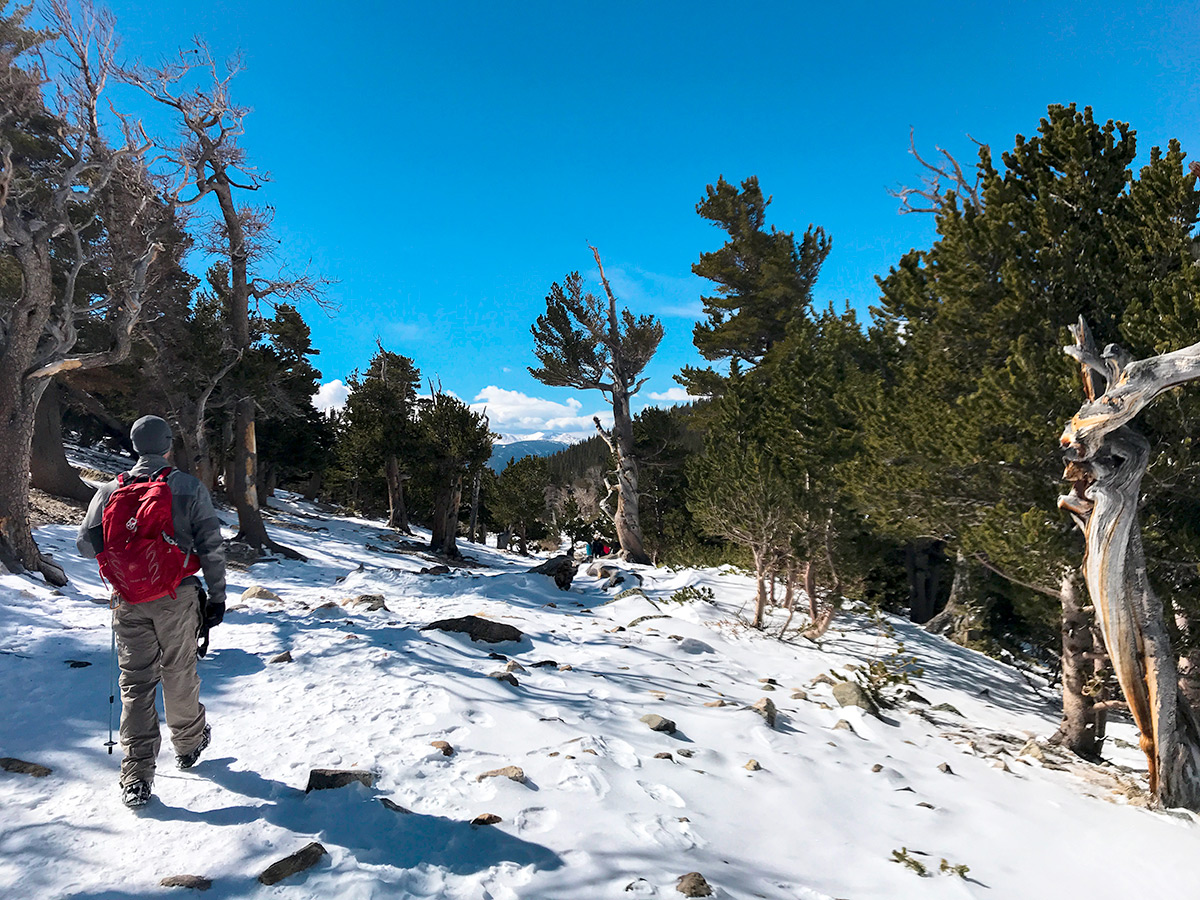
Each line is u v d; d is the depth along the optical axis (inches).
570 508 1723.7
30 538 354.9
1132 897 140.0
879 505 337.7
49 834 107.2
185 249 673.0
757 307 1021.2
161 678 131.1
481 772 146.3
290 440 1285.7
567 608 457.7
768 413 527.2
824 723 239.1
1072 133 283.1
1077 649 276.5
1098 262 279.4
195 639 132.5
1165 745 211.8
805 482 413.4
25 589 312.2
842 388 492.1
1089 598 273.0
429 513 1526.8
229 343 686.5
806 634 405.1
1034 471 277.4
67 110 420.8
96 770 133.2
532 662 256.8
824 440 443.5
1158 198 262.1
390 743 157.0
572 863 113.6
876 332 631.2
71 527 525.7
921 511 324.2
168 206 590.2
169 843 108.0
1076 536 259.6
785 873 125.6
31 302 364.5
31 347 364.2
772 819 148.6
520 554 1374.3
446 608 391.2
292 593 433.4
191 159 598.2
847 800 167.0
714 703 227.8
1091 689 263.1
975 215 317.1
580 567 707.4
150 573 119.6
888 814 162.9
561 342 1048.2
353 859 106.1
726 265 1012.5
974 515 307.4
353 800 125.1
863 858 137.0
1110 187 283.6
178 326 751.1
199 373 715.4
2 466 346.6
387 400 1106.1
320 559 674.2
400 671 211.3
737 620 414.9
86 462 940.6
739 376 649.6
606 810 136.2
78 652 216.5
